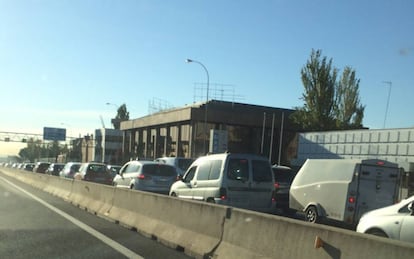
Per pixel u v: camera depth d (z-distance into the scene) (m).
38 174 31.28
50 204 18.89
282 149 66.69
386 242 5.33
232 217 8.24
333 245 5.95
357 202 14.31
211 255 8.31
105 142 109.56
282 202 17.83
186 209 9.84
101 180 28.84
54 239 10.59
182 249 9.44
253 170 14.34
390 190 14.81
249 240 7.59
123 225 12.80
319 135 44.88
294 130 66.88
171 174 20.86
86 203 17.17
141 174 20.41
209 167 14.78
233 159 14.20
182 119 63.72
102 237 10.94
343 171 14.65
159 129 73.62
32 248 9.50
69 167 33.81
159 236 10.44
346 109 53.16
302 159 46.62
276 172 18.45
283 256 6.74
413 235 8.71
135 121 80.62
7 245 9.80
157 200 11.38
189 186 15.45
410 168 31.39
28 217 14.48
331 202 14.77
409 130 35.50
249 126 65.06
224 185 13.91
